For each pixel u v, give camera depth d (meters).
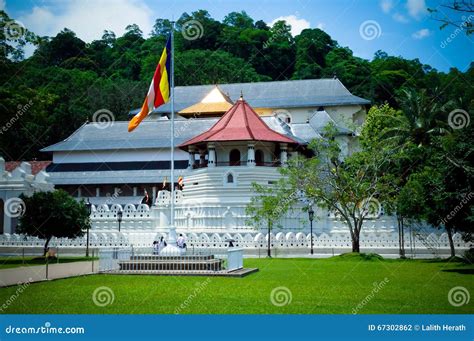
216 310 20.81
